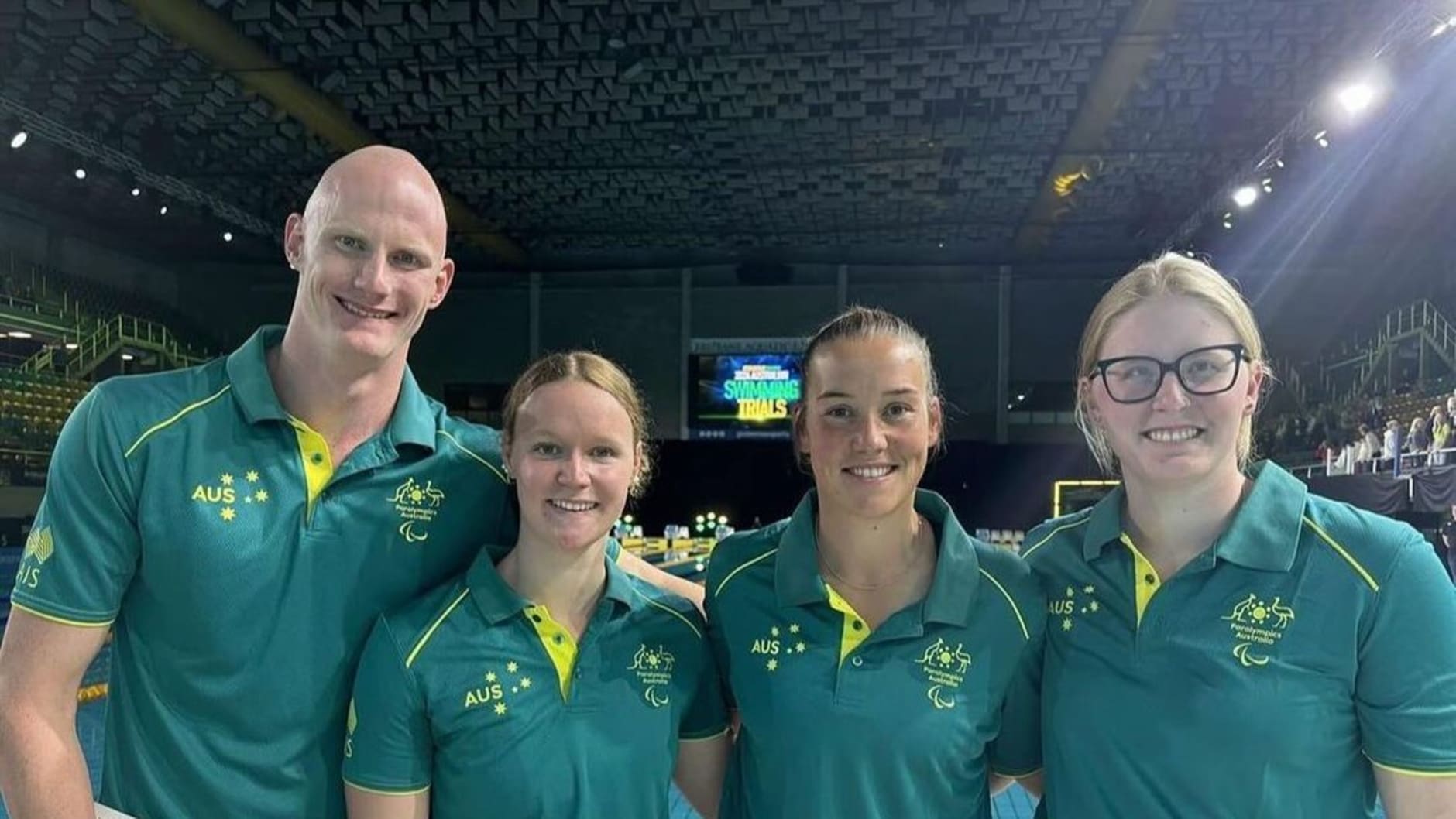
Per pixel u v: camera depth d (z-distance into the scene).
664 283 14.18
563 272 14.34
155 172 10.60
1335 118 8.45
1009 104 8.84
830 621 1.36
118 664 1.34
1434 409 9.43
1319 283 12.68
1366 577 1.21
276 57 8.12
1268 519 1.27
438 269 1.35
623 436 1.34
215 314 14.27
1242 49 7.70
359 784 1.29
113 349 12.13
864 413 1.31
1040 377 13.37
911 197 11.33
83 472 1.28
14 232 11.62
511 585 1.38
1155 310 1.26
